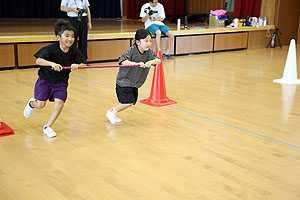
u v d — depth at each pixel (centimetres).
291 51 488
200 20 1043
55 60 260
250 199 188
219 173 217
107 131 289
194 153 247
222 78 508
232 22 864
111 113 309
